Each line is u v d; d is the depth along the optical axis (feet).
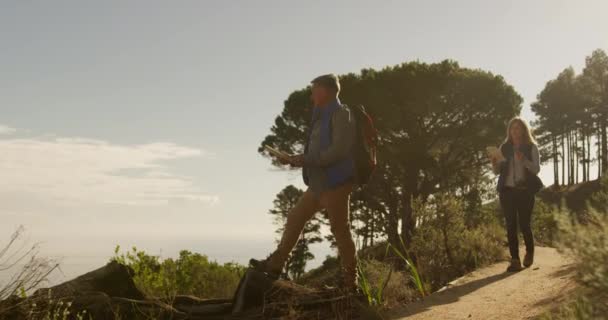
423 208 23.38
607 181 17.95
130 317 11.69
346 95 67.15
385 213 65.31
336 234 12.50
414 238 22.90
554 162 151.33
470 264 21.74
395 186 67.15
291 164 12.42
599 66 147.84
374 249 27.02
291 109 71.82
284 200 83.51
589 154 146.92
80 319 10.27
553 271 16.12
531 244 18.13
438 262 21.77
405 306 13.05
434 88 64.34
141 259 17.65
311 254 68.59
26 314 9.81
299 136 72.49
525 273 16.81
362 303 12.37
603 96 145.18
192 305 13.23
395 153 65.67
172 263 22.27
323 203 12.30
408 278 18.40
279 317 11.82
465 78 65.51
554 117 152.76
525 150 18.16
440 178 66.64
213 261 25.52
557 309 10.23
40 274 8.89
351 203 66.18
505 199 18.33
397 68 68.85
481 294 13.79
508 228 18.15
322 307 12.28
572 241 7.17
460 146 68.44
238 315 12.26
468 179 68.44
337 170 12.02
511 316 10.76
